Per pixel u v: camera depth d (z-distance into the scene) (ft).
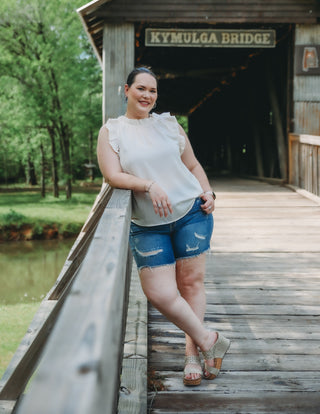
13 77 88.69
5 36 85.10
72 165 111.24
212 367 7.75
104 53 29.58
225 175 46.70
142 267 7.29
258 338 9.57
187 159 8.16
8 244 72.54
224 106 54.54
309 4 30.17
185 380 7.61
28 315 37.60
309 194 27.40
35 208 88.07
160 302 7.19
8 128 95.09
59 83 89.10
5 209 86.07
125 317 9.73
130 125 7.66
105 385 2.20
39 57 88.12
